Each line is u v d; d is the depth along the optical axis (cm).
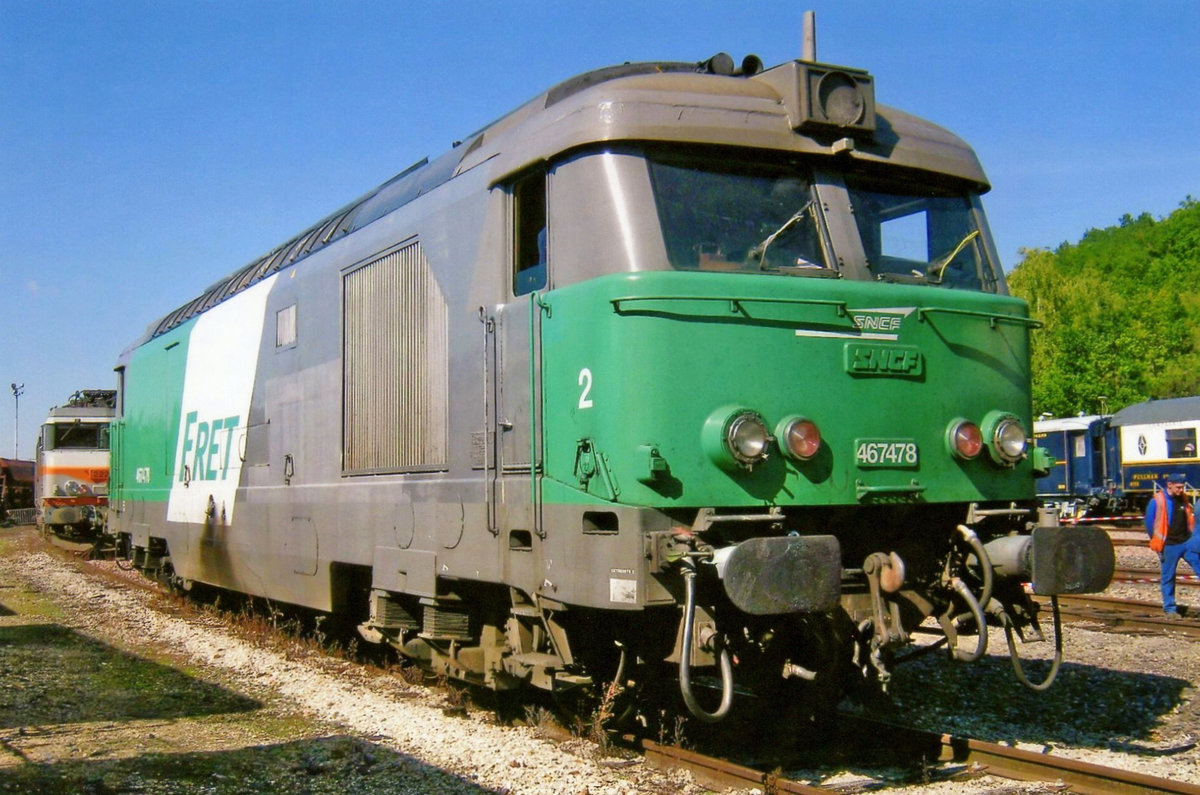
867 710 792
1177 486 1293
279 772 662
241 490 1160
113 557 2467
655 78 655
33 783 641
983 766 634
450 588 780
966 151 744
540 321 662
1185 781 623
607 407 602
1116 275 6975
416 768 659
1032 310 4700
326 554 948
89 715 830
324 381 966
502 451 698
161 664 1055
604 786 608
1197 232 6669
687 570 566
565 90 724
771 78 686
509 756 672
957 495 661
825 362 627
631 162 632
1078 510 3575
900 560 621
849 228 674
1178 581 1662
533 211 694
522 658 702
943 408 662
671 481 587
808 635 656
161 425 1499
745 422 590
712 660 589
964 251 732
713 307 604
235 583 1205
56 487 2697
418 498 796
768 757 669
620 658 688
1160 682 880
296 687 919
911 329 656
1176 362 4728
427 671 909
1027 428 700
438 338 781
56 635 1273
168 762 685
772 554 563
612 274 611
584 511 614
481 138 802
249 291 1192
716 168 653
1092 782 588
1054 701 826
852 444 629
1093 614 1280
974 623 689
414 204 839
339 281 947
